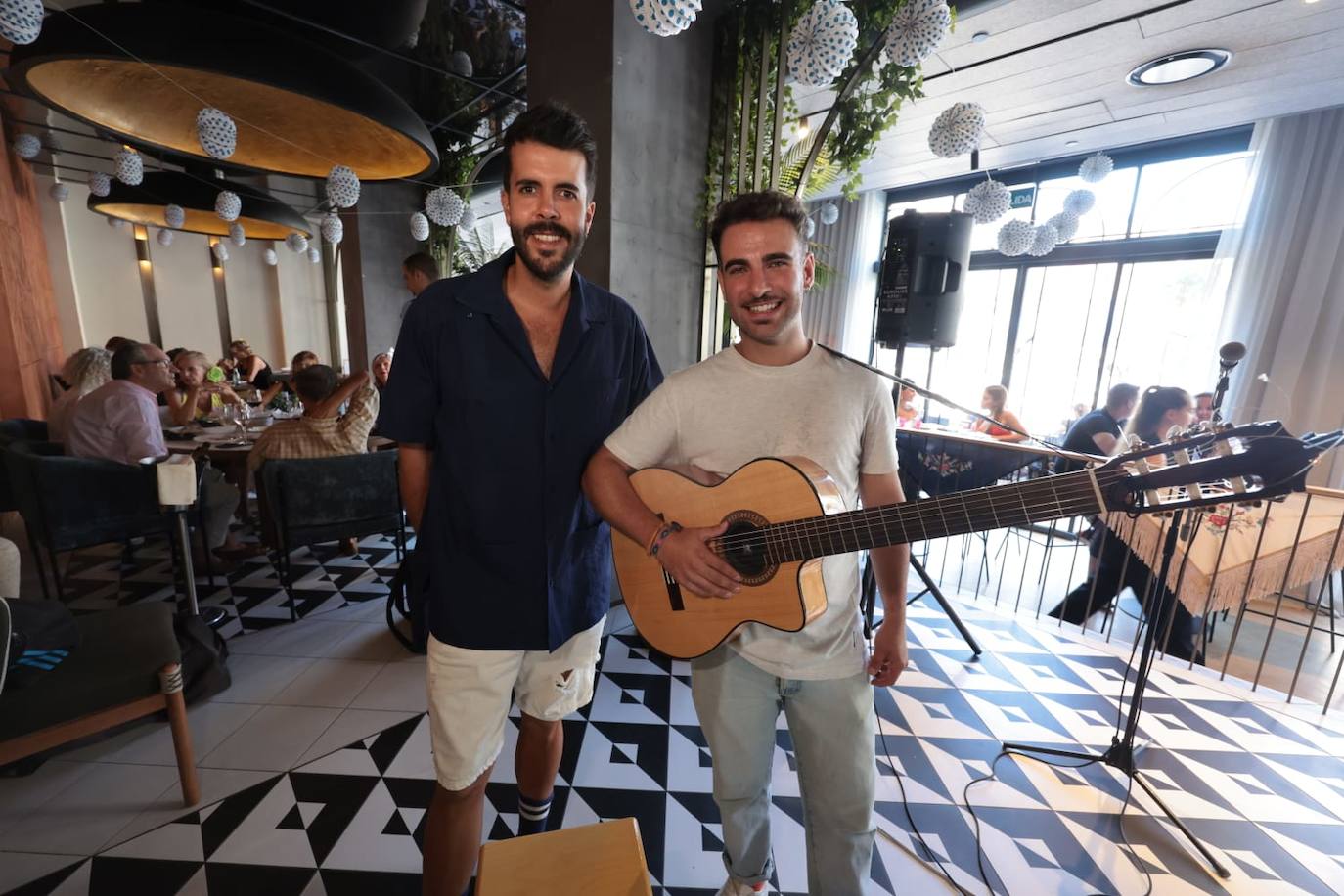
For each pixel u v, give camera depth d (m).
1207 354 5.01
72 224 9.95
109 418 2.83
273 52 2.23
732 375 1.14
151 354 3.04
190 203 4.88
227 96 2.67
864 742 1.11
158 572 3.44
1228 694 2.49
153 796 1.75
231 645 2.67
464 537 1.21
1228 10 3.28
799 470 1.07
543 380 1.19
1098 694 2.49
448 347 1.16
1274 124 4.60
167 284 10.85
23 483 2.66
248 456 3.43
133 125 2.90
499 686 1.27
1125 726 2.06
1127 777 1.97
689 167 2.85
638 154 2.61
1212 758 2.08
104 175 5.21
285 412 4.64
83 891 1.45
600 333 1.27
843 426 1.10
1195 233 5.19
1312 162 4.50
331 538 2.94
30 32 1.83
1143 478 0.90
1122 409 3.81
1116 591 3.04
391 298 7.33
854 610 1.17
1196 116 4.68
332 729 2.09
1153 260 5.48
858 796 1.10
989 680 2.58
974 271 6.71
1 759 1.36
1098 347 5.90
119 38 2.00
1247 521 2.51
